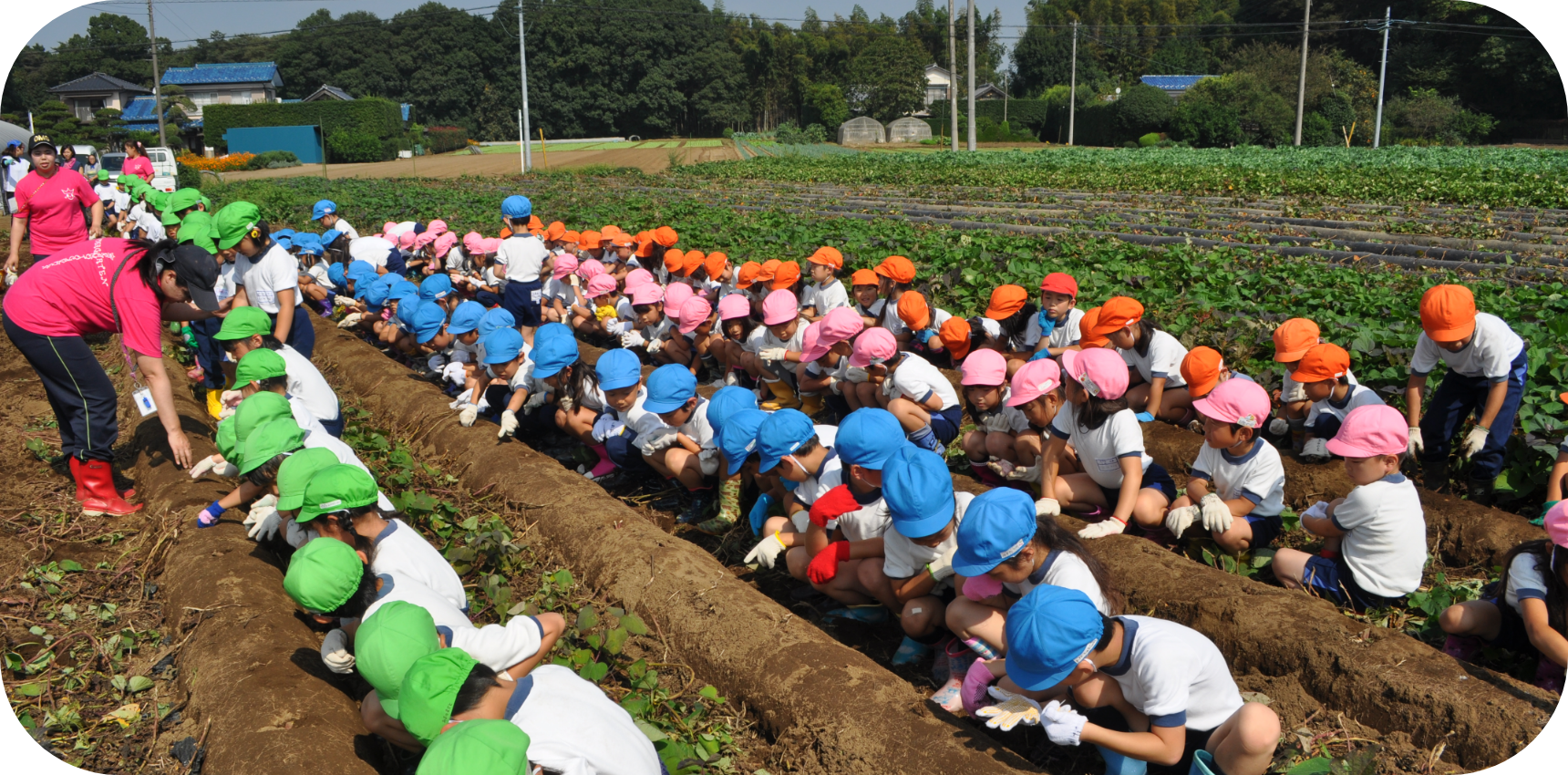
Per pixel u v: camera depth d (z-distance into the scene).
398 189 31.08
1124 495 5.03
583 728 3.10
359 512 4.02
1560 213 18.27
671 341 9.16
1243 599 4.35
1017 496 3.64
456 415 7.55
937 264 11.48
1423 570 4.87
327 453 4.45
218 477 6.09
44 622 4.73
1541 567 3.74
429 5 96.25
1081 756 3.84
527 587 5.31
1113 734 3.24
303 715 3.68
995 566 3.57
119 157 31.19
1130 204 22.42
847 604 4.98
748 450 5.12
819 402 7.68
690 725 4.08
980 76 119.81
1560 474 4.88
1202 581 4.54
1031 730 3.96
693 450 6.15
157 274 5.57
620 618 4.65
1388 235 15.20
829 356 7.02
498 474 6.47
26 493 6.20
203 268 5.60
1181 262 11.19
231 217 6.95
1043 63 101.56
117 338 9.69
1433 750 3.57
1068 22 120.44
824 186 31.78
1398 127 65.00
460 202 24.94
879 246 12.86
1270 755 3.19
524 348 7.35
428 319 8.17
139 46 77.38
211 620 4.42
